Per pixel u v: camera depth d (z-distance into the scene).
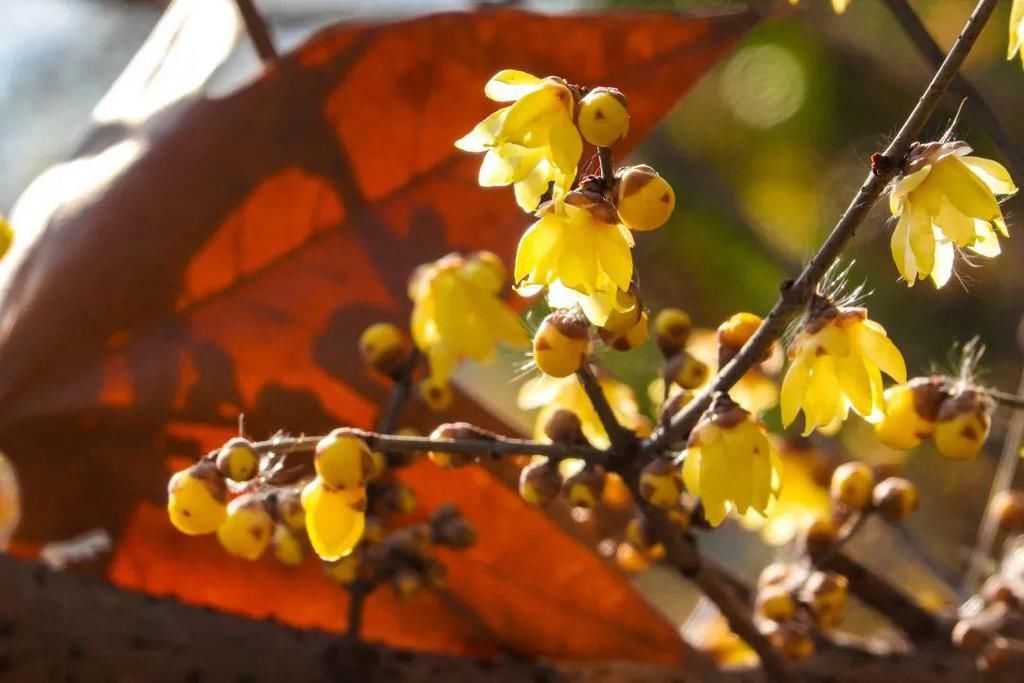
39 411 0.70
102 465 0.71
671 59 0.70
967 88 0.69
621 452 0.64
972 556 0.89
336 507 0.63
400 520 0.72
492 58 0.70
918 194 0.61
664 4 1.05
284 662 0.70
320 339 0.71
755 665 0.72
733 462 0.62
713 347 0.75
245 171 0.71
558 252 0.60
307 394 0.71
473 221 0.71
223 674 0.69
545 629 0.73
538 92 0.60
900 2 0.70
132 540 0.72
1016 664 0.71
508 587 0.72
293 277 0.71
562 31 0.70
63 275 0.70
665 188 0.60
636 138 0.70
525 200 0.61
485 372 1.47
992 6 0.60
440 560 0.71
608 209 0.61
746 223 1.25
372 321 0.71
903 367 0.63
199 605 0.70
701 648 0.77
